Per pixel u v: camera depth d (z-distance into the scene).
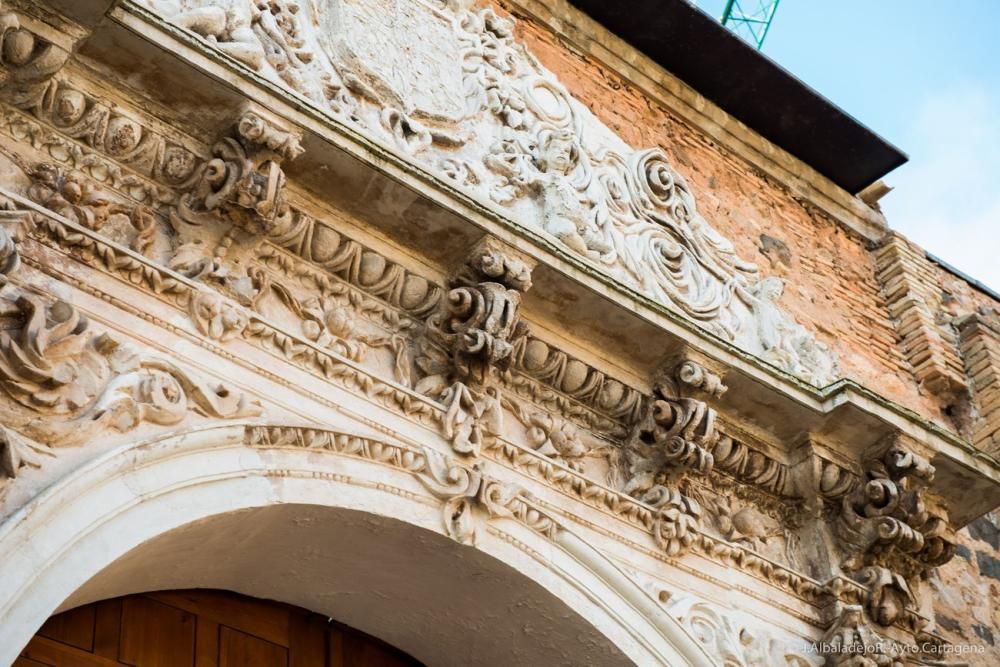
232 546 6.86
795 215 11.37
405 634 7.88
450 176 8.24
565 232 8.47
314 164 7.28
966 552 10.77
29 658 6.42
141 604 6.97
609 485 8.21
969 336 11.77
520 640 7.76
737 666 7.95
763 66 10.85
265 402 6.82
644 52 10.84
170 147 6.98
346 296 7.54
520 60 9.44
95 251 6.55
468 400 7.52
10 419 5.95
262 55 7.42
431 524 7.14
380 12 8.54
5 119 6.62
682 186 9.80
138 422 6.31
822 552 8.90
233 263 7.09
